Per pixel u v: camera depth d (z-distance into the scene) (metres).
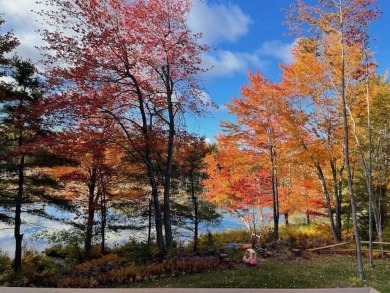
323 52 15.83
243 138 23.45
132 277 13.38
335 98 20.22
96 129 16.30
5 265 18.58
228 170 25.27
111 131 16.58
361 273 13.03
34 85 18.11
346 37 13.67
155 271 13.81
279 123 21.97
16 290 3.44
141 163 21.42
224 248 17.69
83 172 22.39
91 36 14.28
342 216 32.44
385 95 20.69
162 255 16.50
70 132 15.32
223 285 11.80
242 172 25.36
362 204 26.41
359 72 16.12
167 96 17.09
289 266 15.20
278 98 21.41
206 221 29.42
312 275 13.66
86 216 24.08
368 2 12.89
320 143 21.47
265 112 22.50
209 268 14.30
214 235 28.39
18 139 18.81
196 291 3.54
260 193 26.00
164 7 15.52
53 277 14.81
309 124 21.62
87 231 22.19
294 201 26.58
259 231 28.23
